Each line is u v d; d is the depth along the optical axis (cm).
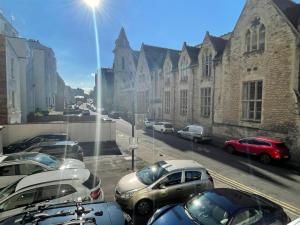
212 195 644
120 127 3378
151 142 2244
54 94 5853
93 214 545
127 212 809
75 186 716
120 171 1317
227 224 530
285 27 1734
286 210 838
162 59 4406
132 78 5584
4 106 2041
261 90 1969
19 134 1956
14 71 2348
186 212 620
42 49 4406
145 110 4572
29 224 498
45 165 977
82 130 2152
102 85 7950
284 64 1747
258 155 1541
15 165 939
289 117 1703
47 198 672
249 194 648
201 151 1852
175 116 3478
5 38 2027
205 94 2750
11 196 648
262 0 1934
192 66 2958
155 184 827
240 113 2177
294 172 1315
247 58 2091
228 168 1379
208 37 2678
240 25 2169
